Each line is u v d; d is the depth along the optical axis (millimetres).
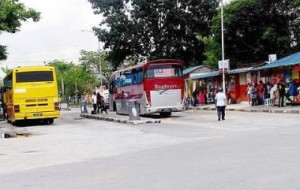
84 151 14812
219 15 47156
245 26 46188
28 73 29609
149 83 31484
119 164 11180
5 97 36312
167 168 9961
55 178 9664
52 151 15312
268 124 21141
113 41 50875
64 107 73375
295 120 22531
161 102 31609
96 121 32656
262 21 45969
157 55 51844
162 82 31688
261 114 29344
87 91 94188
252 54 48562
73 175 9922
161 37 52344
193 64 56594
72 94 100250
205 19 52781
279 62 35500
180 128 22000
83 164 11656
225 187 7551
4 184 9258
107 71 88438
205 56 54625
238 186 7574
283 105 33719
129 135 19797
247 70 40000
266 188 7316
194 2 52250
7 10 31234
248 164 9750
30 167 11805
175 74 31938
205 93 48969
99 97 40906
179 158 11453
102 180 9016
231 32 47000
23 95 29391
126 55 52781
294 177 8062
